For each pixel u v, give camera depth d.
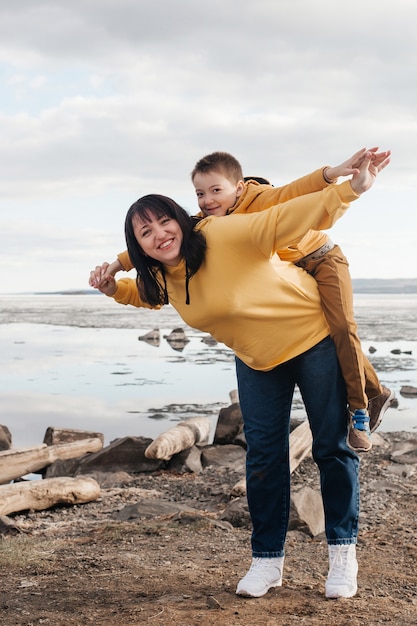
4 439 10.65
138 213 3.74
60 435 9.57
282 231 3.55
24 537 5.69
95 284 4.34
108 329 42.44
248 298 3.75
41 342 32.44
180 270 3.83
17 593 4.25
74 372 21.00
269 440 4.01
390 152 3.45
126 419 13.44
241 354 3.98
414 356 24.05
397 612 3.82
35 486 6.61
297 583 4.30
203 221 3.83
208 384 18.05
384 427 12.38
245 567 4.68
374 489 6.96
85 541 5.46
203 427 9.40
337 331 3.88
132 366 22.39
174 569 4.64
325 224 3.54
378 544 5.27
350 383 3.90
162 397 16.03
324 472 4.00
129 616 3.80
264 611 3.82
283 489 4.08
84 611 3.92
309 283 3.95
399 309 65.31
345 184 3.44
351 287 4.02
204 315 3.87
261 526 4.10
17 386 18.19
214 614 3.78
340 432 3.94
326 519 4.07
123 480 8.02
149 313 68.19
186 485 7.73
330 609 3.84
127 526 5.75
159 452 8.39
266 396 4.00
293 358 3.93
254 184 4.22
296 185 3.78
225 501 7.00
